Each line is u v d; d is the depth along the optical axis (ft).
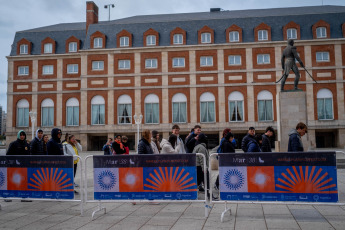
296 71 55.83
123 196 24.86
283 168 22.95
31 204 29.35
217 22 135.33
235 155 23.58
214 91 129.49
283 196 22.91
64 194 25.71
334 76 124.98
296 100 55.11
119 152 37.19
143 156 24.82
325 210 25.13
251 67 128.36
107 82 133.08
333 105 124.26
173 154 24.48
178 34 133.28
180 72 130.82
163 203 28.86
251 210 25.55
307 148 54.49
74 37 142.20
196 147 31.96
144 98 131.64
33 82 141.08
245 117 127.34
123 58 133.18
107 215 24.66
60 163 25.82
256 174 23.27
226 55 129.59
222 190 23.70
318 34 127.54
